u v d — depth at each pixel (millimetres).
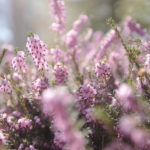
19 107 285
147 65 239
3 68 352
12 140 238
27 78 305
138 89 236
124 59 342
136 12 711
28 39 252
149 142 176
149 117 200
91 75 290
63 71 258
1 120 249
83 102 238
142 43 276
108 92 255
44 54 253
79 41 433
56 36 399
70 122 144
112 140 212
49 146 241
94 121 223
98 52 372
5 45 412
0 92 275
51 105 137
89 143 221
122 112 223
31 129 250
